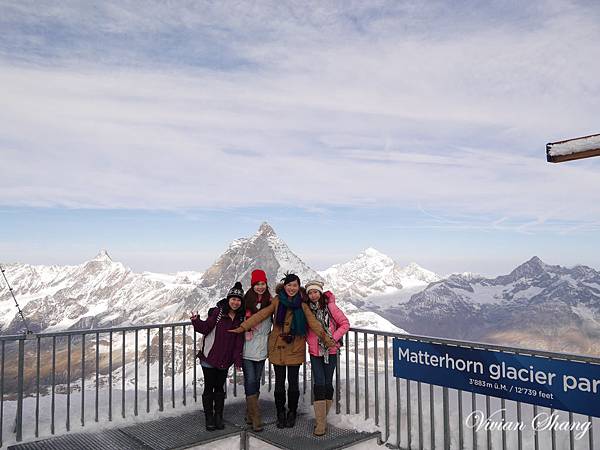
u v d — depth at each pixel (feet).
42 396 25.82
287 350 20.66
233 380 25.41
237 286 20.62
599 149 14.84
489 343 16.96
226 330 20.30
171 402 23.97
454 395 22.26
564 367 15.14
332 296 20.83
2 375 19.40
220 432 20.07
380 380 24.80
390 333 20.25
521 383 16.14
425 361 18.81
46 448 18.66
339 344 20.63
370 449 19.52
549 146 15.88
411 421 19.94
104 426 20.99
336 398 22.06
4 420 21.70
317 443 18.89
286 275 20.90
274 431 20.34
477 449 17.84
